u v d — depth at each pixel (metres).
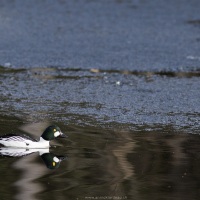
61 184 9.50
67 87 17.03
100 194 9.07
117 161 10.80
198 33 25.64
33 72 18.81
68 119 13.81
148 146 11.84
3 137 11.84
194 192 9.22
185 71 19.52
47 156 11.15
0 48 21.78
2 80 17.67
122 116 14.21
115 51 21.94
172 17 29.09
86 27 26.16
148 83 17.77
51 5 31.31
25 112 14.33
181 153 11.39
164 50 22.33
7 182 9.54
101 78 18.25
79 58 20.75
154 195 9.11
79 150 11.52
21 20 27.16
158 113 14.59
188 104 15.55
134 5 31.92
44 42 23.05
